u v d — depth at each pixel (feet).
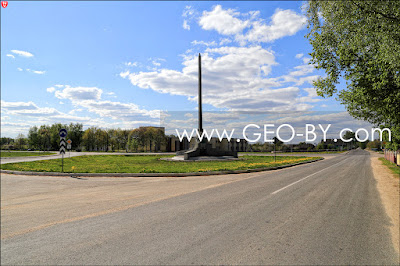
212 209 22.11
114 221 18.81
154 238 15.15
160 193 30.55
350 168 70.79
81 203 25.68
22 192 33.24
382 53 22.86
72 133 331.16
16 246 14.37
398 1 22.07
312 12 29.04
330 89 30.19
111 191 32.73
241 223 18.04
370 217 20.11
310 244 14.29
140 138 263.29
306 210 21.97
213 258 12.39
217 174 53.31
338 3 25.44
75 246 14.15
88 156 151.74
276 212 21.16
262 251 13.25
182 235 15.61
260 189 33.12
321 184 38.32
